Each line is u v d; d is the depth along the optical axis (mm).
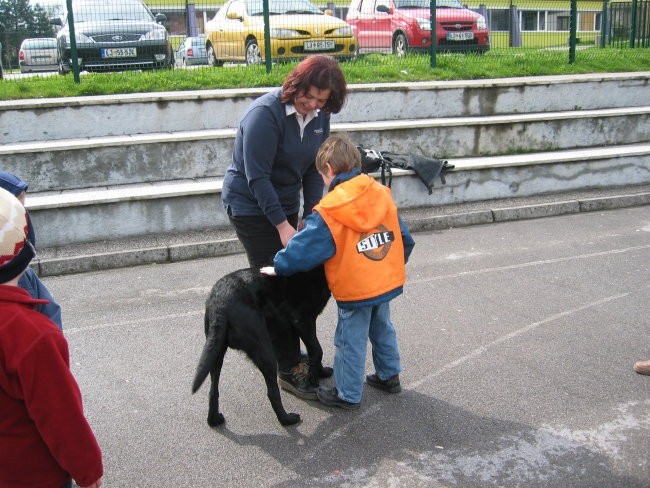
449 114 9773
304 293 3596
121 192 7004
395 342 3900
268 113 3586
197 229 7090
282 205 3947
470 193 8062
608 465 3238
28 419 1943
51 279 6133
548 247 6723
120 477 3258
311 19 11781
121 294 5727
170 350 4652
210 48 13938
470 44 13180
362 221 3393
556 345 4555
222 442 3543
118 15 11383
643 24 15164
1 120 8016
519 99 10062
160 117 8594
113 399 4008
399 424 3654
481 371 4223
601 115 9547
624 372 4156
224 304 3371
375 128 8500
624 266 6105
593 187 8641
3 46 10883
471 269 6137
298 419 3689
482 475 3193
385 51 13898
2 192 1916
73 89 9023
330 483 3170
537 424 3607
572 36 11992
